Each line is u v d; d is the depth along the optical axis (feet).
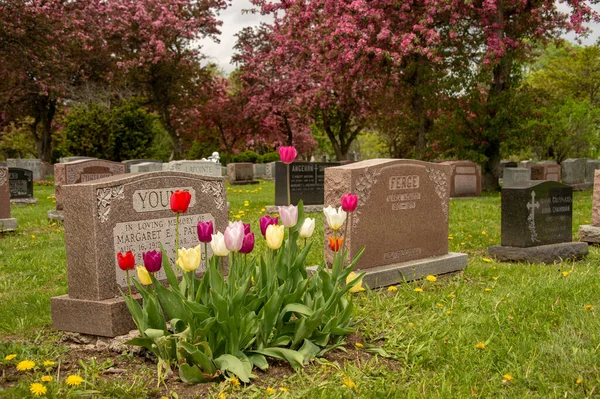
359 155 212.84
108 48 122.93
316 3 77.41
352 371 13.06
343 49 75.41
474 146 78.33
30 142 177.68
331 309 14.61
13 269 26.50
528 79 152.05
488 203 56.08
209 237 13.64
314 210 53.36
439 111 83.61
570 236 29.66
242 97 139.85
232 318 12.66
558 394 11.96
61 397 11.41
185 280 14.25
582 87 137.69
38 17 89.15
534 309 17.71
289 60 124.26
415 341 15.25
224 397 11.51
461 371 13.25
